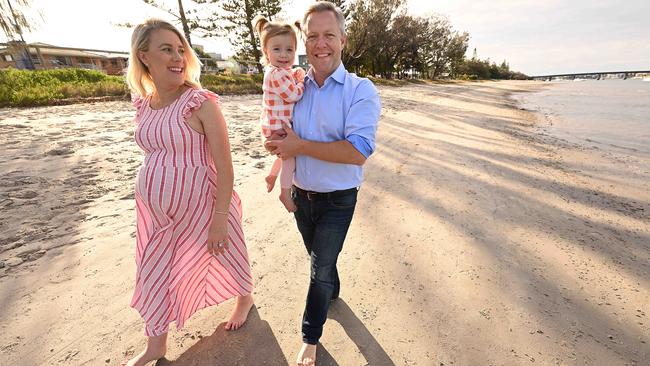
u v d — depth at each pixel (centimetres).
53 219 372
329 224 192
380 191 475
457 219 393
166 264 191
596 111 1617
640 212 427
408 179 527
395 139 800
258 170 546
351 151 169
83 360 204
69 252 311
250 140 732
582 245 339
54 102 1197
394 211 412
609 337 222
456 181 522
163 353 202
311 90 187
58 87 1338
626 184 539
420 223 382
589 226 384
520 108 1767
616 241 350
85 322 232
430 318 239
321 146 172
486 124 1120
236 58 2788
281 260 311
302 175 192
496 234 359
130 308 246
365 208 420
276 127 189
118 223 367
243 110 1160
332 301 256
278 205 425
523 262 308
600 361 203
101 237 338
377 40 3772
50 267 289
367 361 206
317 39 170
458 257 314
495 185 511
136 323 233
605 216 413
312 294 199
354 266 301
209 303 229
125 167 541
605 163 664
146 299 191
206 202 196
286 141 177
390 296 262
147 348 198
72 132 759
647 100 2238
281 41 189
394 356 209
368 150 172
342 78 179
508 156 688
